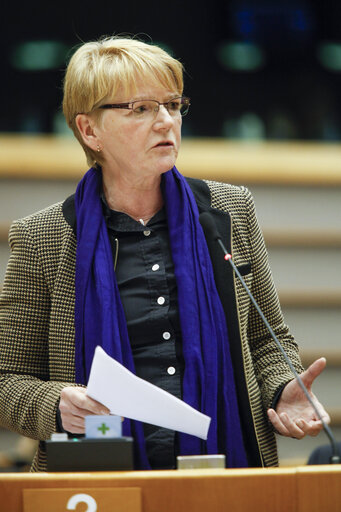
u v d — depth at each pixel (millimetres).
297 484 3371
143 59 4547
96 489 3354
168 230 4766
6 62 10898
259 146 10961
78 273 4621
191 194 4871
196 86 11125
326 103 11320
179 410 3807
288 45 11250
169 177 4820
